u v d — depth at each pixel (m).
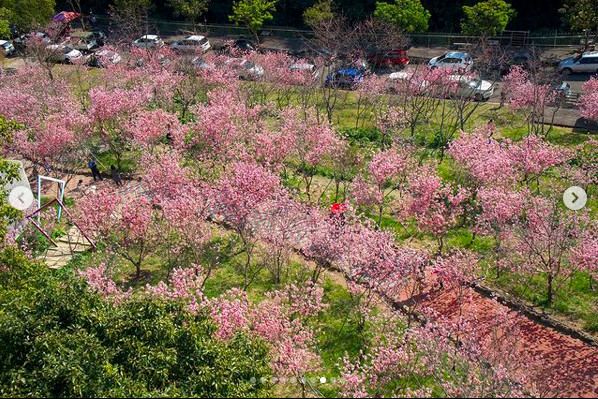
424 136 33.69
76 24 57.31
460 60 40.62
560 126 34.22
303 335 18.69
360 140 33.44
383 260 20.89
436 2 50.28
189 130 31.77
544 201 23.80
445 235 25.09
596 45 43.91
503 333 19.44
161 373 15.20
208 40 50.72
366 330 20.34
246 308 19.05
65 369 14.95
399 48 42.22
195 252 22.89
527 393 17.09
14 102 33.00
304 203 26.72
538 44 45.28
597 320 20.44
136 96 32.66
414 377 17.83
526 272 21.92
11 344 15.97
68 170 31.44
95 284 19.23
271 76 37.25
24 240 23.95
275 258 22.62
